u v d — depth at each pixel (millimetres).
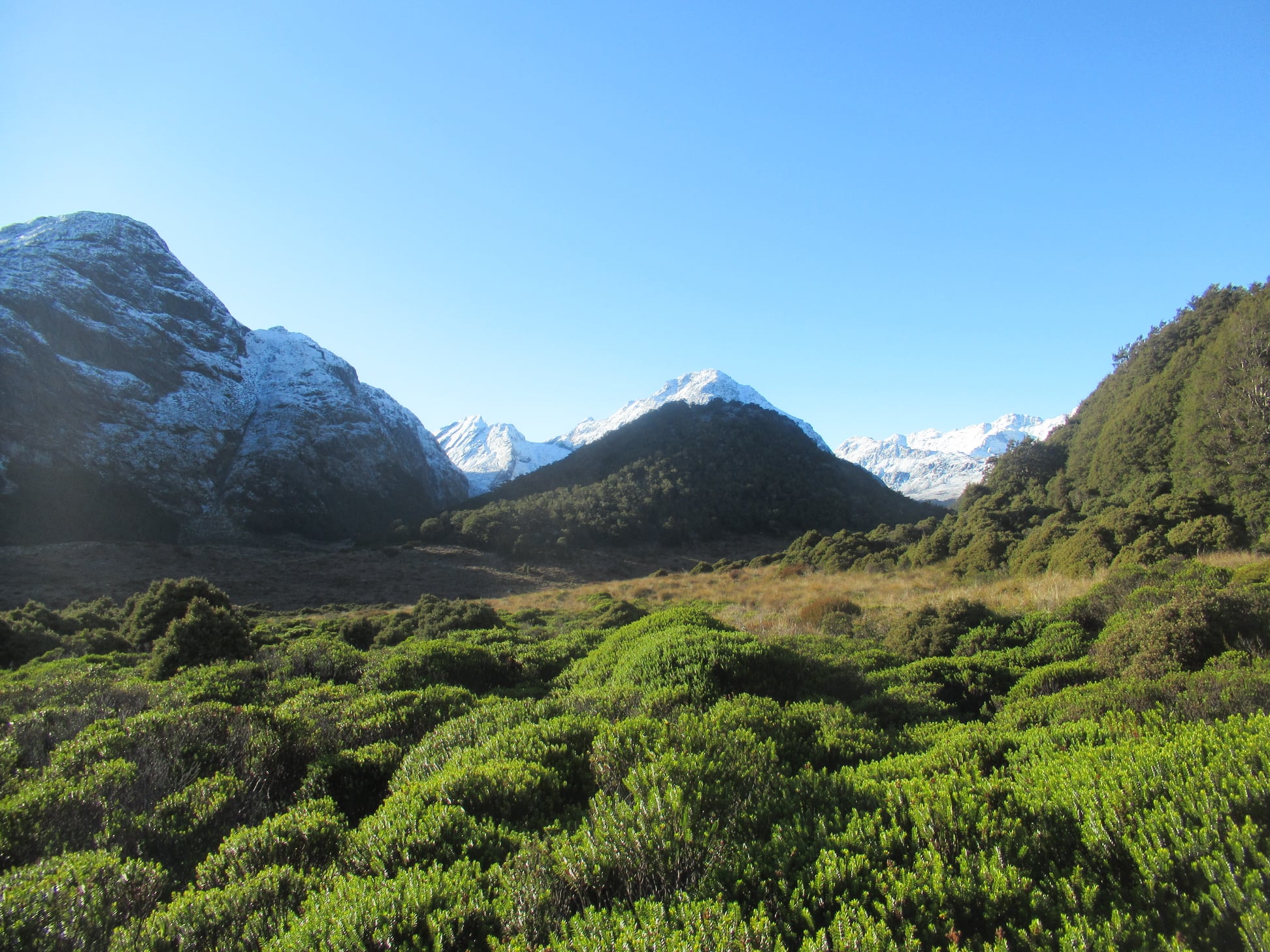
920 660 9453
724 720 5316
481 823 3881
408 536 62656
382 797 5703
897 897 2588
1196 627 7105
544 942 2740
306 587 44344
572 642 13234
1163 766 3254
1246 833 2572
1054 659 9203
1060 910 2521
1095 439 35594
